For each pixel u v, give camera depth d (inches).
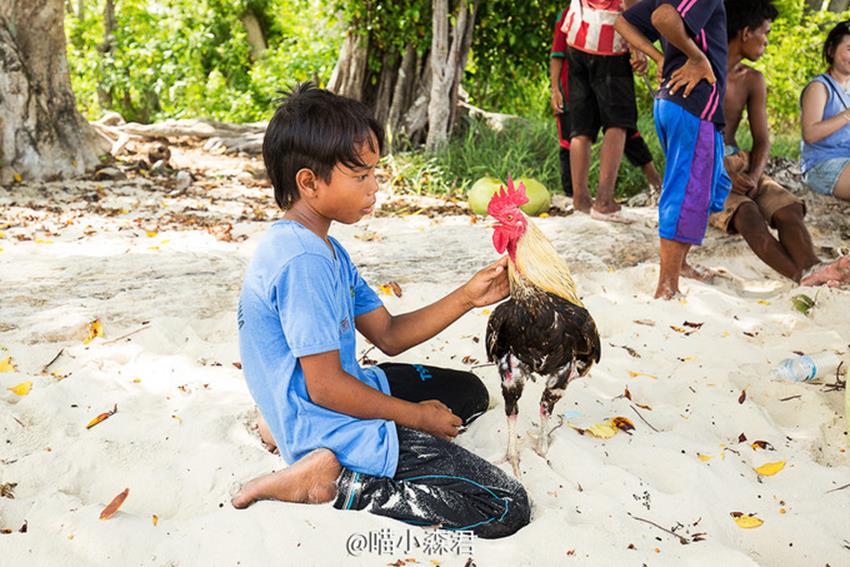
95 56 708.0
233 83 709.9
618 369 168.2
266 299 116.0
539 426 142.5
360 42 393.1
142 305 189.9
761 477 132.3
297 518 112.4
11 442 135.0
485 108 475.5
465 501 113.3
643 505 120.2
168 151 360.2
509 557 107.7
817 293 204.2
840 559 112.4
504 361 126.0
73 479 126.2
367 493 115.7
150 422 141.0
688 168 197.3
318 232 120.1
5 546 107.3
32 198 297.4
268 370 118.0
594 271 227.6
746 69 233.6
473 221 277.0
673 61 199.0
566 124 295.1
